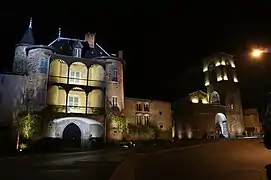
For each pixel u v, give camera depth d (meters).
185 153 16.31
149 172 10.96
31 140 31.39
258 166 11.36
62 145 32.59
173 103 55.53
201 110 54.81
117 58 41.69
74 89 38.38
